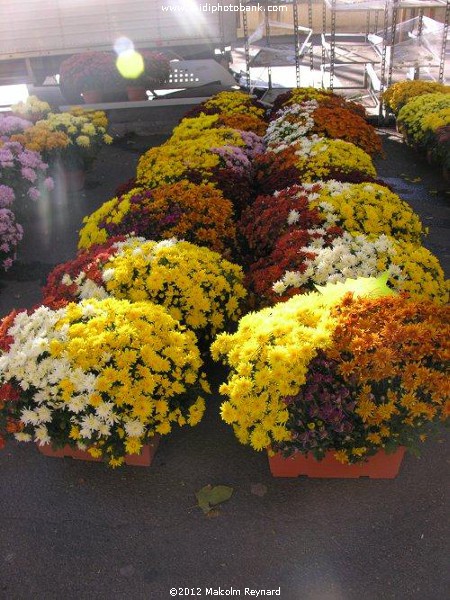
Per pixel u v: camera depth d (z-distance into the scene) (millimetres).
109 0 11383
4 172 6316
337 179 5039
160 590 2730
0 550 2967
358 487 3182
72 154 7672
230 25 11812
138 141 10570
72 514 3139
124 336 3066
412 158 8898
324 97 8023
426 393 2764
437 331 2818
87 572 2838
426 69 12125
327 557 2828
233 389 2852
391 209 4285
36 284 5637
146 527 3039
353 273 3576
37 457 3523
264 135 7246
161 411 3010
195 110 8547
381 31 13578
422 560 2787
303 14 20906
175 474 3342
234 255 4637
